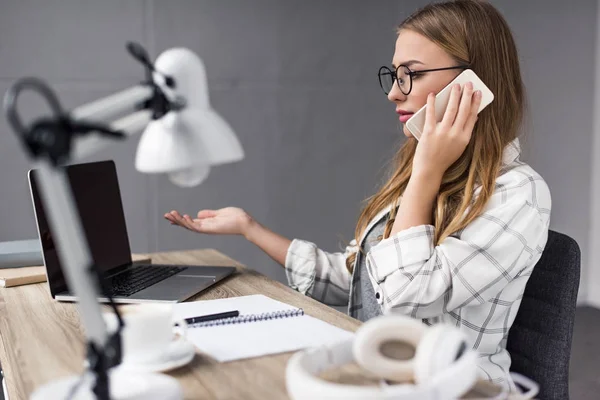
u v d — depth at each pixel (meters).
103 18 3.12
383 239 1.36
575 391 2.71
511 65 1.46
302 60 3.47
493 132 1.39
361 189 3.65
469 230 1.29
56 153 0.58
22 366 0.97
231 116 3.38
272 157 3.48
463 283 1.24
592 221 3.93
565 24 3.73
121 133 0.66
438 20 1.41
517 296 1.31
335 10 3.50
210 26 3.30
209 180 3.38
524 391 1.30
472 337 1.31
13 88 0.59
